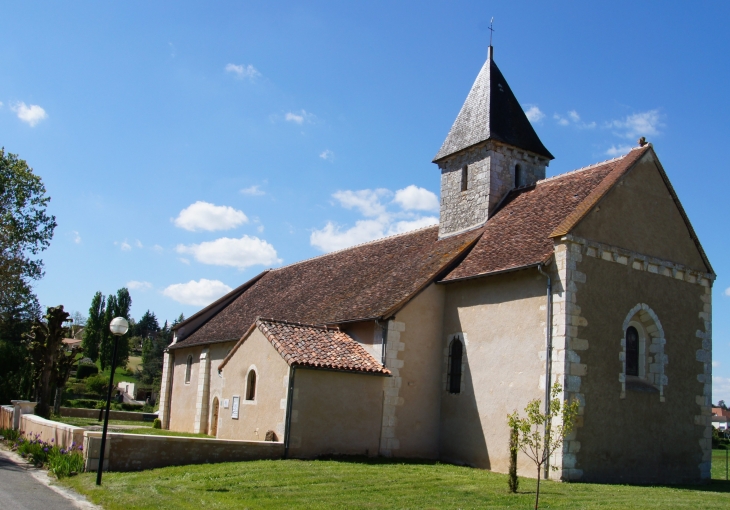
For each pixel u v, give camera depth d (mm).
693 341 18094
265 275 35906
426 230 25375
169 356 33188
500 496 12086
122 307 80625
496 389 17047
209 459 15203
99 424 30172
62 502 10938
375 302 20094
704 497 12875
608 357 15883
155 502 10633
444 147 24094
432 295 19391
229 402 19719
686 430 17328
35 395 30484
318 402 17031
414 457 18250
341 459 16562
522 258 16984
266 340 18312
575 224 15812
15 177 38000
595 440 15203
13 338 46906
